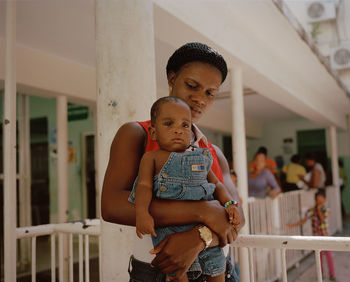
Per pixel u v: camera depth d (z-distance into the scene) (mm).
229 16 4320
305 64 6355
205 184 1251
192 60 1409
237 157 4887
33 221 8758
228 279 1453
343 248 1677
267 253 5195
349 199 12297
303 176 8617
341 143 12375
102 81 1853
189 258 1144
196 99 1419
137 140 1295
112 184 1236
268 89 6004
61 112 5312
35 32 4242
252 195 5941
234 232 1274
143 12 1934
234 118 4918
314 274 5852
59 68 5105
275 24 4660
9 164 2391
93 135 8500
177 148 1241
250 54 4816
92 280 5246
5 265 2322
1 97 6812
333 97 8922
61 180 5414
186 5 3473
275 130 13070
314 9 9188
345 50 8500
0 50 4348
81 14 3799
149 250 1267
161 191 1207
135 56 1864
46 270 6070
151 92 1911
